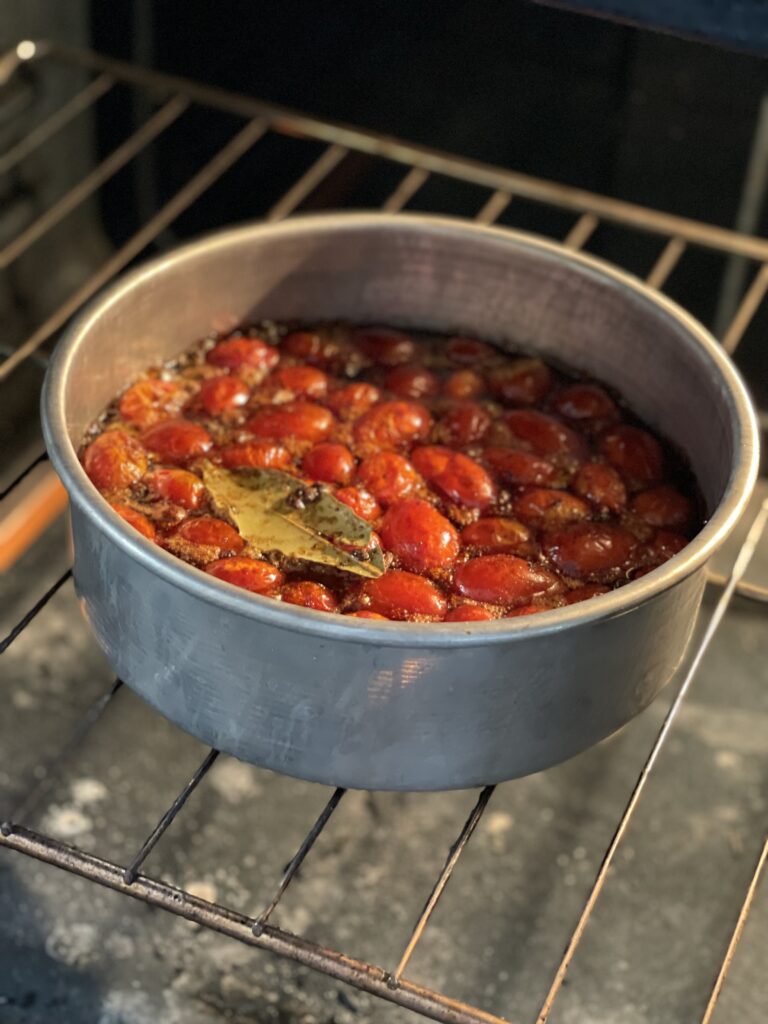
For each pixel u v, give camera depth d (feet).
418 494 1.48
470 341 1.73
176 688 1.29
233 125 2.32
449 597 1.37
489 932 1.76
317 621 1.15
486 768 1.29
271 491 1.43
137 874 1.24
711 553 1.26
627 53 2.06
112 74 2.12
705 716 2.01
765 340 2.27
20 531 2.14
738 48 1.30
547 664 1.21
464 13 2.10
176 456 1.49
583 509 1.48
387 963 1.73
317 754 1.26
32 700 1.98
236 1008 1.67
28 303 2.30
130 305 1.55
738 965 1.73
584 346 1.68
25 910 1.75
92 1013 1.66
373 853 1.84
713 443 1.51
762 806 1.91
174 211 2.04
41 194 2.29
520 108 2.18
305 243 1.67
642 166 2.17
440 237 1.67
